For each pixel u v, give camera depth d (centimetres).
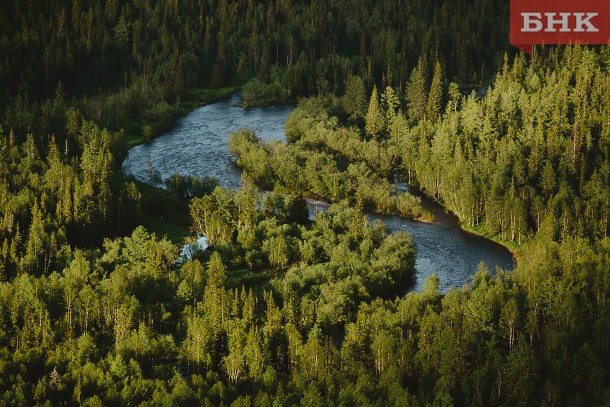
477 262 15950
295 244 15688
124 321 12369
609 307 12488
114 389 11031
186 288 13550
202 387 11206
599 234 15675
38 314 12644
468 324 12294
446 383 10994
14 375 11475
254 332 11881
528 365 11188
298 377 11200
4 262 14538
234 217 16762
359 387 10712
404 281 14950
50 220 15988
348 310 13162
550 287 12912
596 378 11044
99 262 14788
